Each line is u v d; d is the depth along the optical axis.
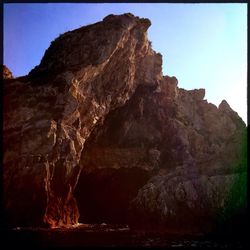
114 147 59.69
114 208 58.31
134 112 60.72
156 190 40.94
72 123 45.72
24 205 38.34
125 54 53.94
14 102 41.41
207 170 40.88
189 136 63.12
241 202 34.00
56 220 42.09
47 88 43.97
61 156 42.41
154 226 39.78
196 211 37.53
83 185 58.03
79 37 51.25
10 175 38.19
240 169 39.00
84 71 48.00
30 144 39.91
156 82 62.47
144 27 57.59
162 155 60.81
